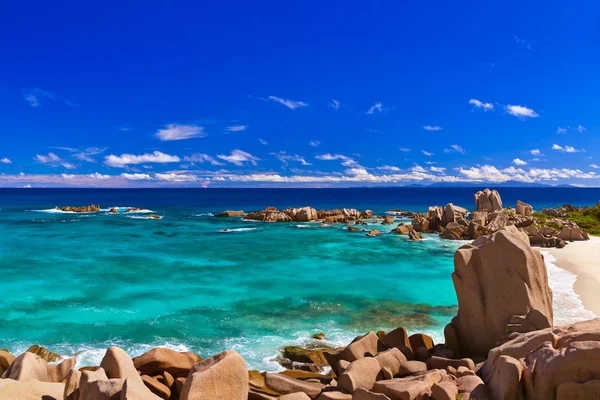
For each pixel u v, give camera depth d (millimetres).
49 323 21625
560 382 8742
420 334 16375
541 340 10273
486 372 11141
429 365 12664
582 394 8367
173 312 23391
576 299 23625
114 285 29266
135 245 47438
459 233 53531
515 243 13875
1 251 42906
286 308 24125
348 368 11719
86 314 23062
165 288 28516
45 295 26688
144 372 12812
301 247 46375
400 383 10594
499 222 54500
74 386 10195
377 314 23016
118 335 20031
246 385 9141
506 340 12836
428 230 60406
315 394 11734
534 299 13508
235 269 34750
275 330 20578
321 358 16672
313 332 20281
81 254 41375
